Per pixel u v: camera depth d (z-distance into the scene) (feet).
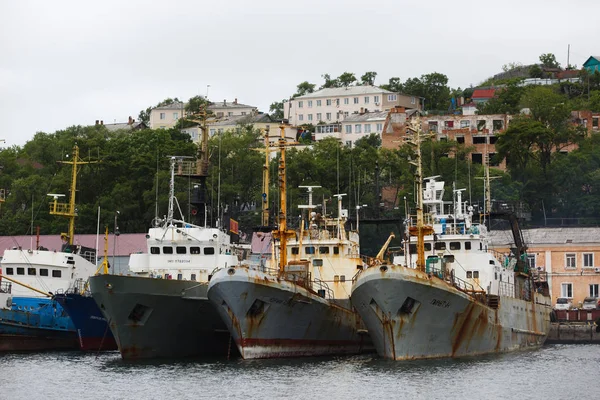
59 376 239.91
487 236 302.25
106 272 268.00
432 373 234.38
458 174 496.23
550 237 408.46
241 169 481.05
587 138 563.07
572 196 483.10
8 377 238.68
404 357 251.80
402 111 623.77
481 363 252.42
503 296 279.90
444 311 249.75
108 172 479.41
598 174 479.82
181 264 285.02
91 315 292.40
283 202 272.31
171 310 267.18
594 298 390.01
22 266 313.32
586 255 401.29
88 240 385.70
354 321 283.79
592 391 217.56
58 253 315.17
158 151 494.59
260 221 422.00
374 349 291.58
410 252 293.43
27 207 473.67
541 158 517.55
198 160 316.60
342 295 289.94
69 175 476.54
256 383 223.51
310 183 477.36
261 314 254.27
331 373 235.61
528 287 320.91
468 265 285.64
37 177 479.82
